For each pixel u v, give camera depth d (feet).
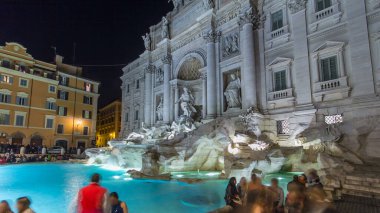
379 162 46.55
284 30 75.00
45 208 34.14
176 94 114.01
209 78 93.04
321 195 16.60
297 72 69.46
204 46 102.83
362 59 57.16
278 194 23.97
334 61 62.59
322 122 62.23
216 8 97.71
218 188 45.24
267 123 74.64
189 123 95.45
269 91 76.54
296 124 67.05
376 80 54.80
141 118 140.15
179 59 116.57
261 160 53.47
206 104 97.55
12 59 143.13
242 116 74.08
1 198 40.14
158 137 102.68
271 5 79.97
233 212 19.04
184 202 36.04
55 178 61.77
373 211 27.66
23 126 141.79
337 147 51.24
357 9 59.36
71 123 168.66
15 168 85.46
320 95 63.77
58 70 171.32
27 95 145.07
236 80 87.66
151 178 56.03
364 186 35.14
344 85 59.31
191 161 68.80
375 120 52.29
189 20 114.32
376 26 56.03
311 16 68.90
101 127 258.37
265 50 79.51
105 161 95.35
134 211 31.89
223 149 67.56
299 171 57.41
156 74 133.28
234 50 88.74
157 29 138.10
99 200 19.54
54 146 150.30
